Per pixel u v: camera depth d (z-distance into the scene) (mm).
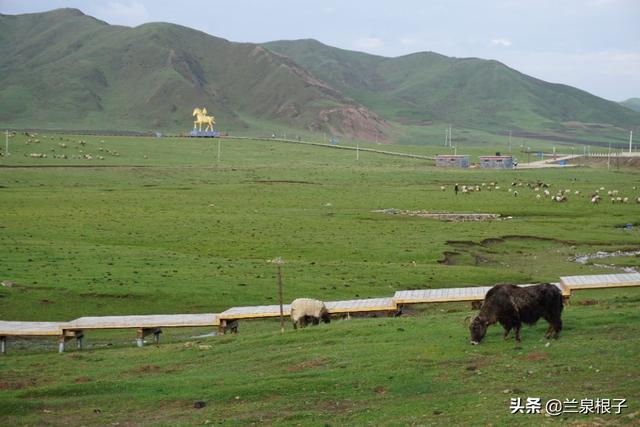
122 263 65750
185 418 23547
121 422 23531
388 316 43344
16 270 60406
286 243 83062
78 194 133750
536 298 28688
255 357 31234
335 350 30531
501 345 28828
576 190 159000
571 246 87000
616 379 23578
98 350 38906
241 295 55031
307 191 149625
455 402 23016
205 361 31938
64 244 75312
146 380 28375
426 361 27578
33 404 25562
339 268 66500
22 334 40312
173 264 66375
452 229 96875
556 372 24859
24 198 124000
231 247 80250
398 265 69125
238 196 138625
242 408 24219
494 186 162625
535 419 20797
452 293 45062
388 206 126562
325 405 23984
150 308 52000
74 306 51656
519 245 87375
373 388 25094
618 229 100188
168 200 129125
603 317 32250
